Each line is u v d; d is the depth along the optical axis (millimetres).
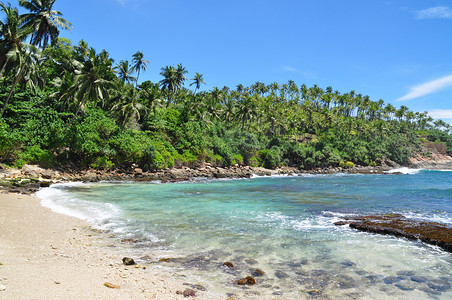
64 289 4738
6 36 25656
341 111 123688
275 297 5480
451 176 58344
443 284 6363
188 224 11953
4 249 7281
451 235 9844
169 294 5254
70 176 30422
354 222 12266
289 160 71938
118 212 14203
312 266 7359
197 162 49938
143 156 40375
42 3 36562
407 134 132125
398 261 7852
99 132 36625
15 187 20469
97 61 33156
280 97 120500
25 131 30672
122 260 7168
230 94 116875
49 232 9695
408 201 20016
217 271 6816
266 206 17203
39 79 38375
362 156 88375
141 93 54469
